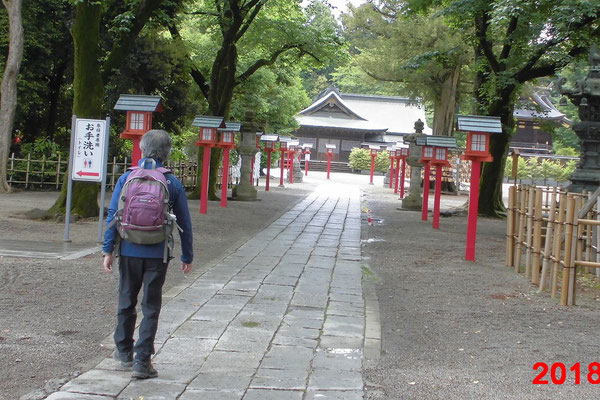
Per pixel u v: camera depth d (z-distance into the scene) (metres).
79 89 12.00
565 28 12.64
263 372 4.38
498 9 11.69
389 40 28.72
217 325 5.54
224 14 18.92
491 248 11.37
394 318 6.11
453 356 4.88
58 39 20.44
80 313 5.64
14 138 22.50
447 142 14.53
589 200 8.37
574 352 4.94
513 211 9.09
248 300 6.55
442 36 26.58
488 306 6.59
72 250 8.75
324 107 60.44
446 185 32.12
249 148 20.39
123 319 4.25
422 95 32.16
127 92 20.67
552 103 52.25
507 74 14.74
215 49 21.48
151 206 4.02
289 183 32.97
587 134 14.25
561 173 45.97
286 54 21.28
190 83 23.16
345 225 14.75
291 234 12.55
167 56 20.28
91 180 9.57
